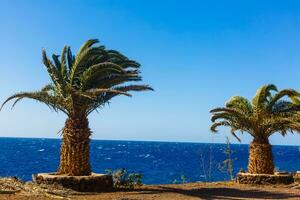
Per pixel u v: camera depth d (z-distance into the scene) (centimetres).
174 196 1600
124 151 17512
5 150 14262
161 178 5428
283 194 1739
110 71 1858
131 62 1933
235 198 1579
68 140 1869
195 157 12538
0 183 1516
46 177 1750
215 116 2314
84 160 1866
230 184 2214
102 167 7444
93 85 1866
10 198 1301
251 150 2356
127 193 1684
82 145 1867
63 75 1894
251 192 1806
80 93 1770
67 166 1855
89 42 1839
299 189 1969
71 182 1731
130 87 1864
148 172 6481
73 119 1878
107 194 1636
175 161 10056
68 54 1967
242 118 2303
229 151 3078
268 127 2297
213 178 5334
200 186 2072
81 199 1439
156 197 1552
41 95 1809
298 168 7481
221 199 1541
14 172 5525
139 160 10394
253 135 2367
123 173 2048
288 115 2303
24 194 1406
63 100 1833
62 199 1392
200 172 6506
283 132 2339
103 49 1884
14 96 1775
